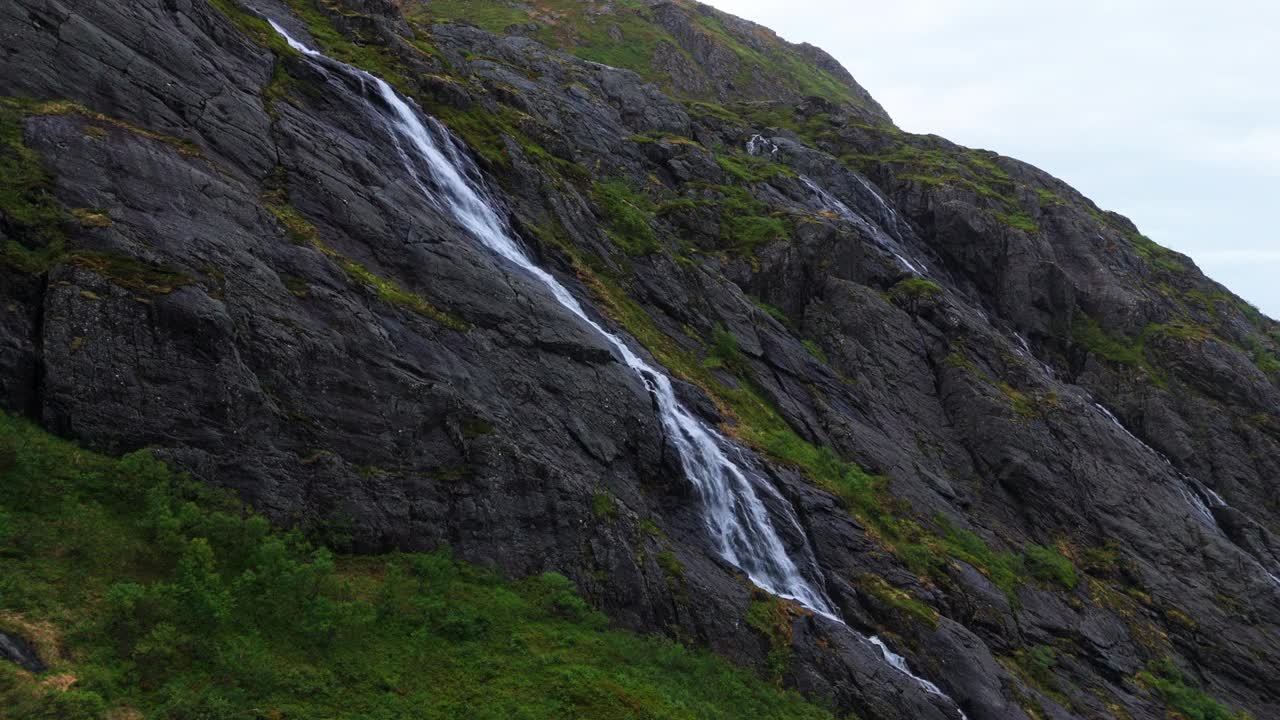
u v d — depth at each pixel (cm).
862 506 3594
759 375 4138
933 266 6034
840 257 5122
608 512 2588
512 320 2870
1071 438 4600
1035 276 5925
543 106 5441
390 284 2664
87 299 1903
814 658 2647
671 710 1989
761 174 5897
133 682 1474
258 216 2422
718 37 11400
